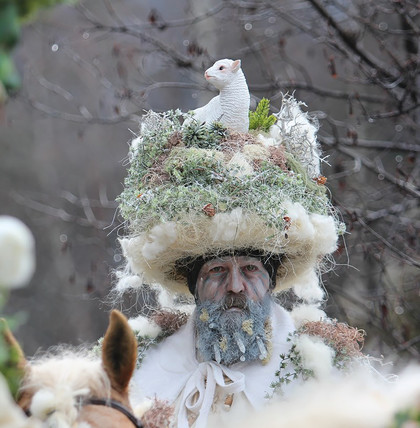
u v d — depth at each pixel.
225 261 7.11
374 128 15.89
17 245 2.63
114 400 4.66
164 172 7.12
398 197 14.58
